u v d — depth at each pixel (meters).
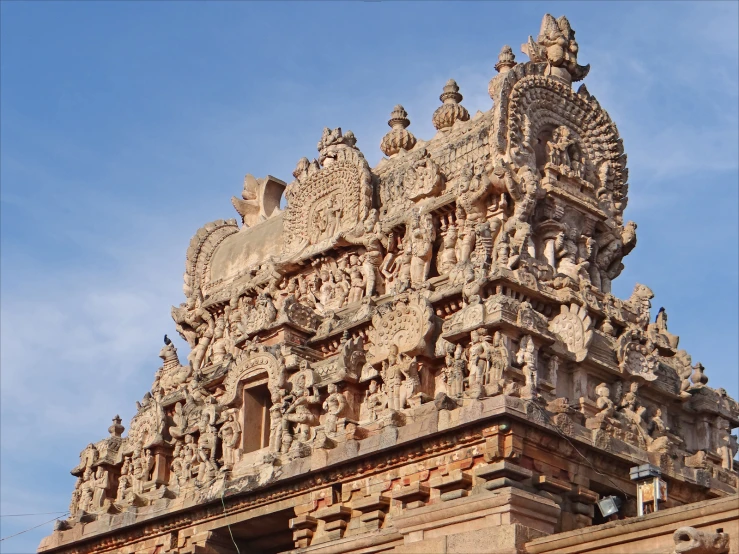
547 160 44.41
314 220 49.09
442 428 37.28
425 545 34.69
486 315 38.91
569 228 43.81
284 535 43.50
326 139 50.06
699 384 44.38
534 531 33.38
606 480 38.41
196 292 53.38
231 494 42.62
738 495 28.95
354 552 37.03
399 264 45.09
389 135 49.56
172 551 44.59
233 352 48.41
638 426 40.28
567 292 41.31
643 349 41.81
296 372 44.19
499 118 43.56
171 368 52.47
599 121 46.16
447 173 45.41
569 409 38.16
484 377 38.34
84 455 52.28
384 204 47.25
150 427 49.72
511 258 40.94
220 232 54.94
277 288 49.53
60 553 49.19
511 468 35.75
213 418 45.75
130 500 47.25
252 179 55.81
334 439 40.78
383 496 38.66
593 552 31.55
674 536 29.06
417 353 40.34
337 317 45.72
